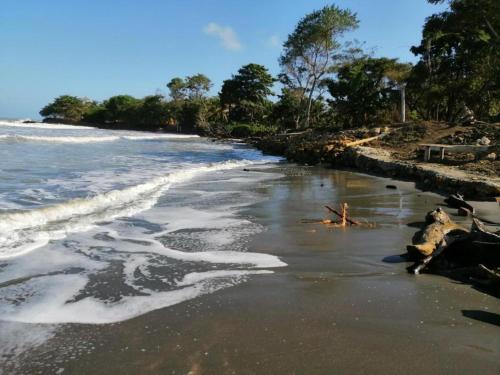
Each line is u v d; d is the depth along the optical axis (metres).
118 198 11.76
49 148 26.95
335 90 44.31
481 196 12.77
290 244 8.01
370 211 11.17
